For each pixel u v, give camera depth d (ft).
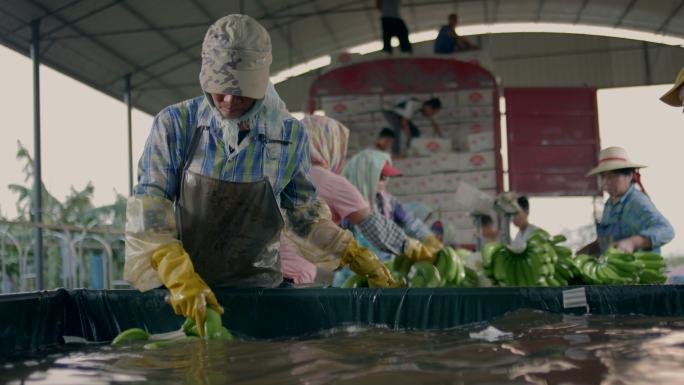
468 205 17.95
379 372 4.31
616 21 58.54
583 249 13.84
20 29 40.22
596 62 61.67
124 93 52.31
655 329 6.13
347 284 9.30
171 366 5.10
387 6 33.04
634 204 13.84
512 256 10.12
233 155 7.83
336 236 8.85
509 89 31.96
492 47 62.59
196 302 6.95
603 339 5.45
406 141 27.02
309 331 8.04
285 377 4.35
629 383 3.60
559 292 7.70
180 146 7.84
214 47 7.23
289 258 11.43
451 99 26.99
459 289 7.79
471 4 56.39
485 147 26.71
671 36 59.57
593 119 31.71
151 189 7.72
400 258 10.21
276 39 55.83
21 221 20.63
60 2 38.27
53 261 24.73
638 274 10.32
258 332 8.13
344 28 56.85
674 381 3.64
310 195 8.85
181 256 7.41
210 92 7.32
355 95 26.99
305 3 50.72
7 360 6.18
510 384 3.75
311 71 63.46
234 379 4.40
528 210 19.80
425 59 27.12
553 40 62.08
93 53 45.50
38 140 37.78
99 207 41.11
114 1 39.96
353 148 26.81
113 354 6.11
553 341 5.41
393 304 7.90
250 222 8.24
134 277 7.68
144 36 45.29
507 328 6.52
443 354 4.95
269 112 8.12
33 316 7.91
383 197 14.80
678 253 51.47
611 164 14.17
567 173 31.58
